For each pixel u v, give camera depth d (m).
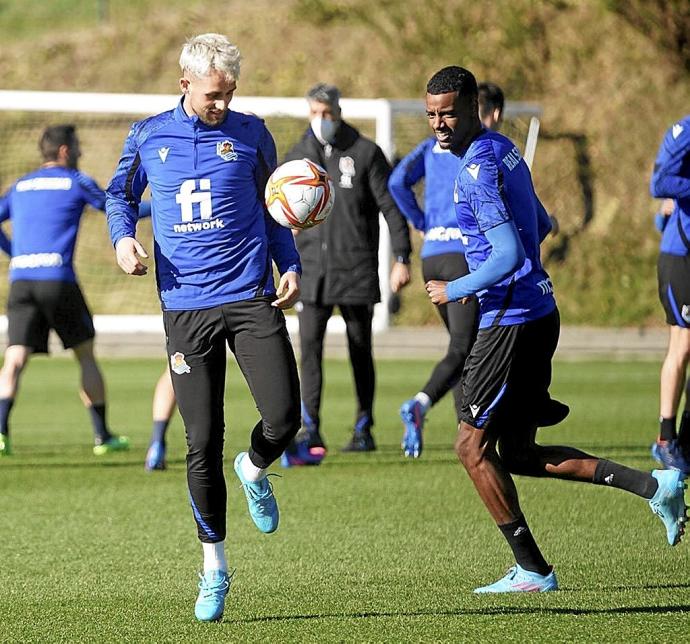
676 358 28.64
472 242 17.23
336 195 31.84
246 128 16.80
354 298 31.98
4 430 31.72
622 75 82.12
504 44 83.75
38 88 90.56
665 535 22.25
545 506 25.25
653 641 14.88
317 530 23.16
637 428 37.56
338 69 85.94
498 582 17.97
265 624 16.11
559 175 78.56
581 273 73.31
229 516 24.84
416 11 85.50
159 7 100.94
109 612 17.02
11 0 107.81
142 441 36.31
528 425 17.86
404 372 54.09
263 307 16.50
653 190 27.42
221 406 16.73
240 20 91.56
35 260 32.28
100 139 79.56
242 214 16.58
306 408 31.28
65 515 24.81
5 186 77.56
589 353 60.53
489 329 17.20
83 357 33.50
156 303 69.69
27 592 18.34
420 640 15.05
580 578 18.78
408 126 76.94
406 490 27.50
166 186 16.48
